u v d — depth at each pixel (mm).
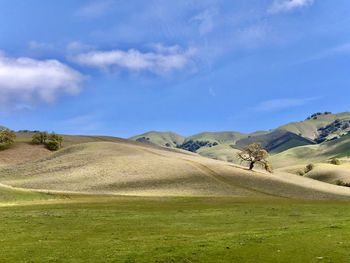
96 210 56250
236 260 23656
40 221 44438
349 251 24922
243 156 149000
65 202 69875
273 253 24766
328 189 130500
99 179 121688
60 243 31141
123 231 37469
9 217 47844
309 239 28391
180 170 131000
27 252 27719
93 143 179375
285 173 167750
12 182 122375
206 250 25984
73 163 144125
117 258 25203
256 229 37281
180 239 31766
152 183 116188
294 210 58375
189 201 76062
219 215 51000
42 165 149250
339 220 44875
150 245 29141
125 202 70750
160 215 50375
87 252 27312
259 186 118812
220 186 114125
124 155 153125
